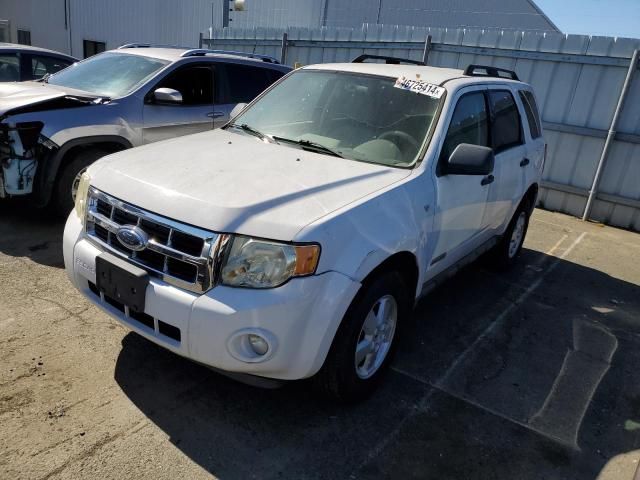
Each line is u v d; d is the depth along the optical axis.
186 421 2.81
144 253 2.68
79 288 3.02
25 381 2.97
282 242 2.46
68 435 2.62
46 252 4.71
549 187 8.49
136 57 6.24
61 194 5.26
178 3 16.19
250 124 4.00
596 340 4.27
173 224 2.56
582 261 6.25
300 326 2.50
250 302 2.43
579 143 8.11
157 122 5.79
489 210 4.38
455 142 3.67
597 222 8.15
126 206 2.73
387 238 2.83
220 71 6.51
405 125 3.57
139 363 3.25
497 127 4.46
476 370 3.63
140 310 2.62
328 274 2.54
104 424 2.72
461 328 4.22
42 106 4.99
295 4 17.47
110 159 3.19
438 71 4.22
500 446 2.91
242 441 2.72
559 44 7.97
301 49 10.79
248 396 3.07
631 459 2.91
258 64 6.99
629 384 3.68
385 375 3.41
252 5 16.84
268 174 2.94
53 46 20.33
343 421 2.96
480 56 8.73
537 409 3.28
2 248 4.72
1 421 2.66
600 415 3.29
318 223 2.54
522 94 5.20
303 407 3.04
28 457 2.46
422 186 3.23
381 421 3.00
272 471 2.56
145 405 2.90
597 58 7.71
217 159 3.15
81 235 2.97
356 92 3.86
